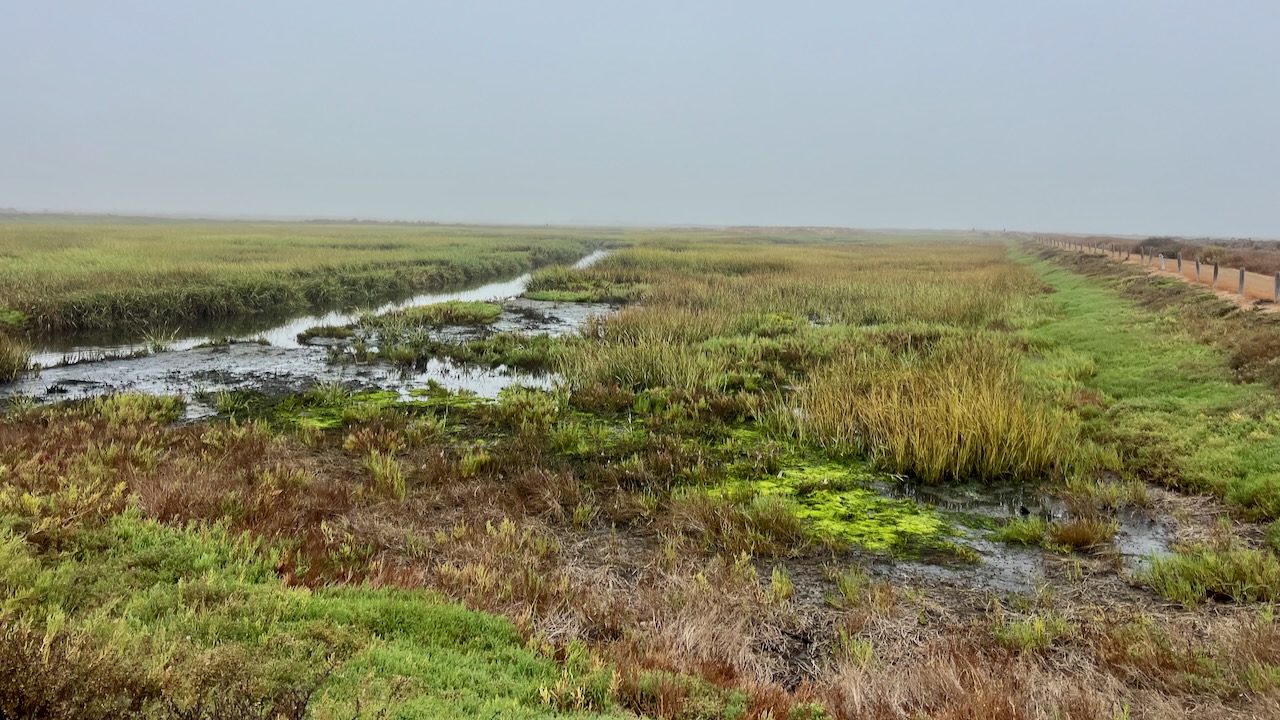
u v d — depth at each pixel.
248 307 22.33
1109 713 4.22
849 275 31.88
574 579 6.06
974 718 4.07
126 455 7.96
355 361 15.52
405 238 58.59
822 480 8.77
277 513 6.60
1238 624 5.25
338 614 4.55
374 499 7.57
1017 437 9.05
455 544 6.47
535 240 63.69
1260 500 7.48
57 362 14.66
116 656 3.41
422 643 4.41
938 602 5.90
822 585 6.20
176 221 121.94
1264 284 20.97
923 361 14.29
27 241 35.22
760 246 61.66
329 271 28.95
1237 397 10.62
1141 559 6.69
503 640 4.63
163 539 5.48
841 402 10.63
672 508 7.65
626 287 28.78
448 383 13.77
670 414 11.55
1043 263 46.19
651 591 5.77
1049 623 5.46
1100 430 10.21
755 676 4.71
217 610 4.34
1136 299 21.91
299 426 10.58
